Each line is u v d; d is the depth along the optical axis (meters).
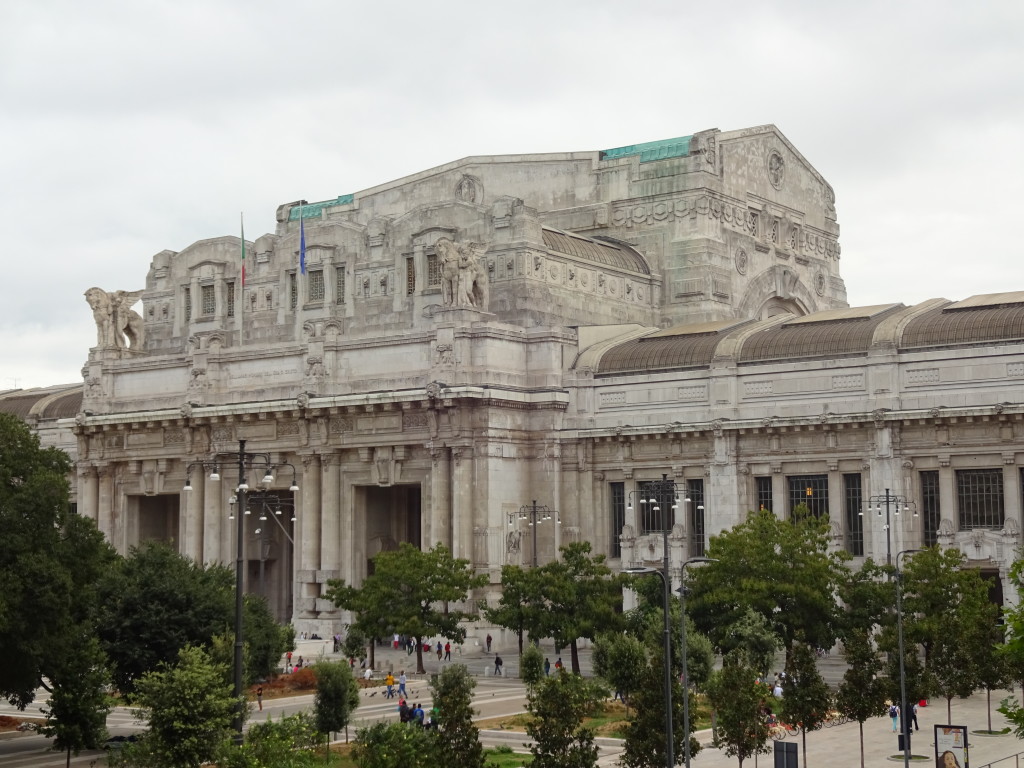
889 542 98.62
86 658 69.25
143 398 138.12
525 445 121.94
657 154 145.00
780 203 154.25
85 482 141.00
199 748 55.62
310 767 57.34
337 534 124.69
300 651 115.88
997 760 62.72
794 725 65.06
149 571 83.38
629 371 119.31
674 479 116.00
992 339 104.00
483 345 119.00
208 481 132.25
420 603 102.69
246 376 131.62
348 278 134.88
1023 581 55.16
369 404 121.50
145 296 150.25
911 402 106.31
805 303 155.50
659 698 59.03
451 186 152.88
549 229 133.38
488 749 67.50
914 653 71.00
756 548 87.69
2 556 70.62
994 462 103.06
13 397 163.25
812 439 110.12
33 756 72.00
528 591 94.50
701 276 139.38
